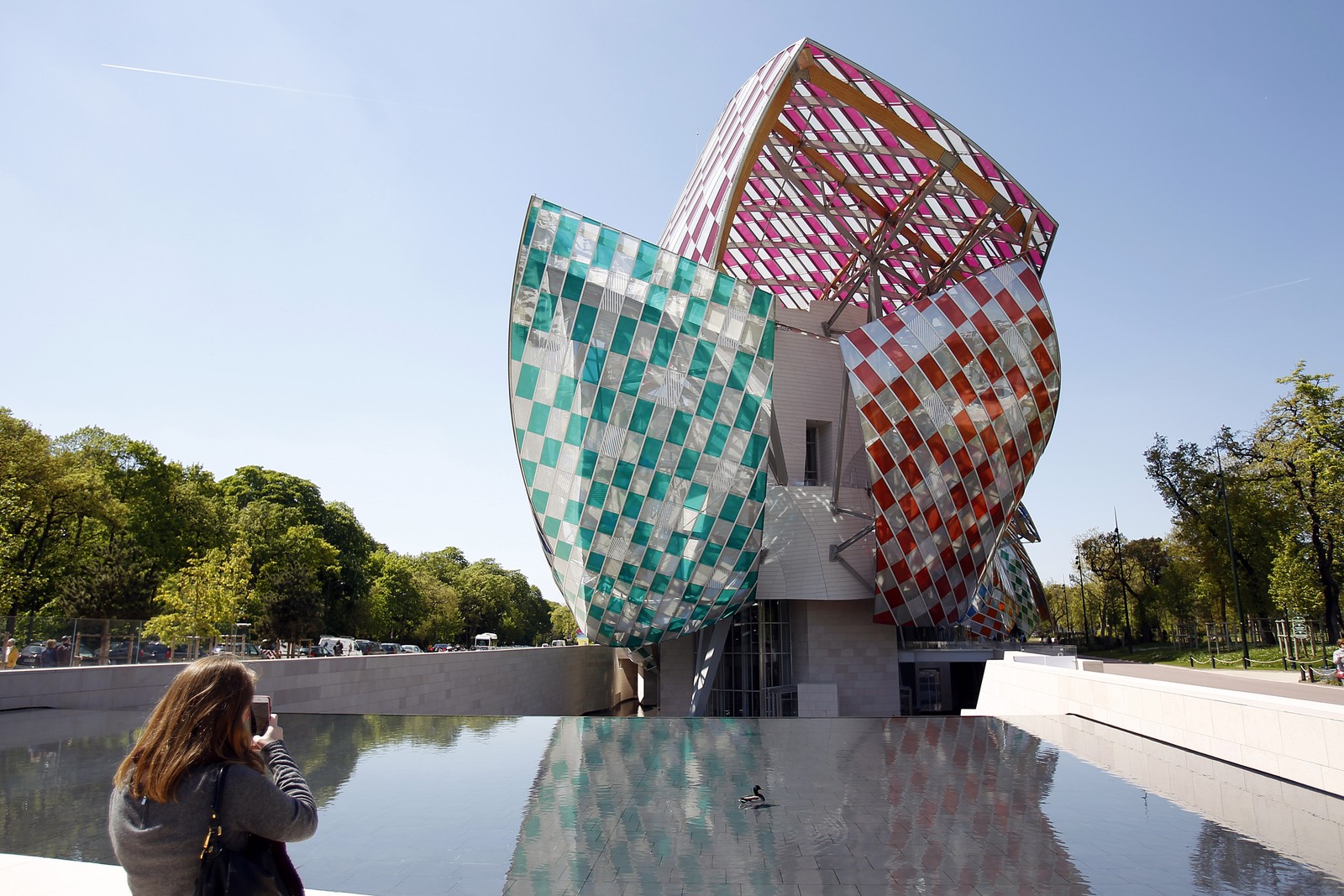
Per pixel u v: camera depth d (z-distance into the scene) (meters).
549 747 16.20
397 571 79.94
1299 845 8.90
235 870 2.85
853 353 32.00
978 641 48.88
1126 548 78.94
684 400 29.86
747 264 51.72
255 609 54.06
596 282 29.11
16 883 5.77
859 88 29.75
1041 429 34.38
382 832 9.43
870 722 20.72
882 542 32.59
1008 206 34.03
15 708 18.42
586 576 31.14
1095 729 19.05
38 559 44.31
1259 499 52.19
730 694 39.66
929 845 8.94
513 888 7.48
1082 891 7.38
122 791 2.95
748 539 31.42
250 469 74.00
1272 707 12.90
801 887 7.50
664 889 7.44
